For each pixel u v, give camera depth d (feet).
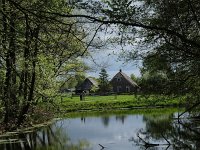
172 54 55.36
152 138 79.51
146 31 45.39
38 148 74.18
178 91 63.16
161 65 59.67
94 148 72.02
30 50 39.60
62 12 29.14
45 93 117.19
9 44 44.83
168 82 62.44
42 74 106.63
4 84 98.58
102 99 240.12
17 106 110.22
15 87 107.14
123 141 79.05
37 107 127.44
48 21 28.14
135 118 132.05
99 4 29.09
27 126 113.09
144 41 52.21
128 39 36.58
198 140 73.41
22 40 39.11
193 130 87.35
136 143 75.36
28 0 29.45
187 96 67.15
